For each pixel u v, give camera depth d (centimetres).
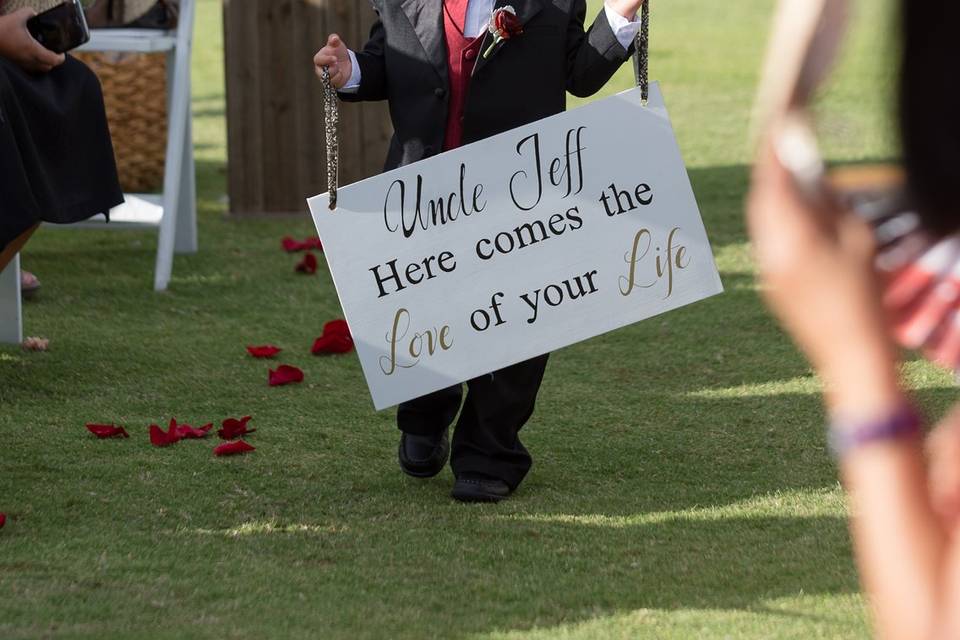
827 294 379
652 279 1336
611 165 1327
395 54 1359
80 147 1725
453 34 1350
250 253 2592
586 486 1440
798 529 1293
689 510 1357
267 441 1586
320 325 2134
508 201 1330
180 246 2580
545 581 1168
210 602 1109
